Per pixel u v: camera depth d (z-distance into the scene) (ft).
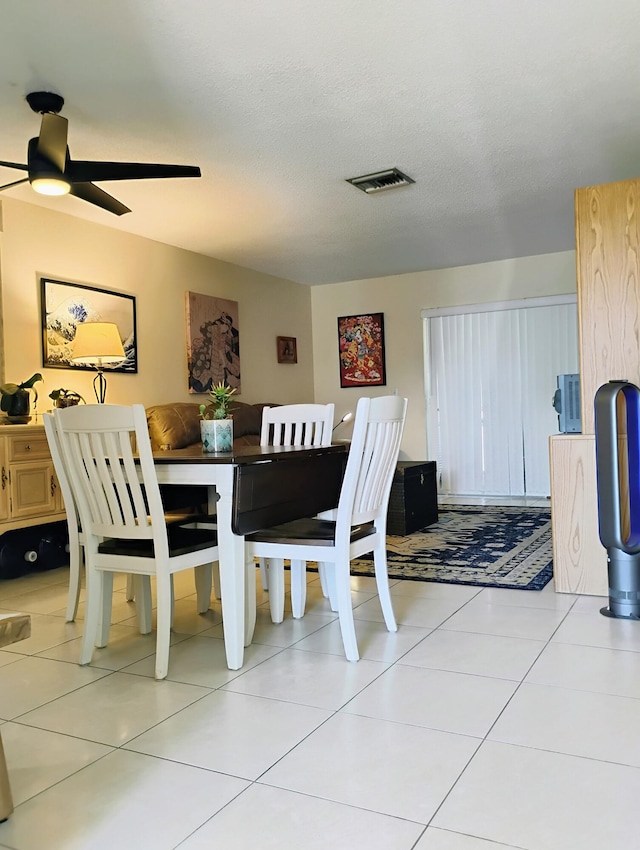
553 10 7.96
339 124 10.89
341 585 7.82
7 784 4.80
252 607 8.46
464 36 8.45
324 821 4.62
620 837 4.34
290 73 9.20
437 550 13.96
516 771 5.19
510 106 10.46
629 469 9.59
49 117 8.52
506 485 21.85
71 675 7.59
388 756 5.49
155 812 4.80
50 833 4.59
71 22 7.78
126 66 8.83
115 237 16.28
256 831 4.53
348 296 24.35
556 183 14.10
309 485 9.09
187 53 8.57
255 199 14.42
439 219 16.51
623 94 10.17
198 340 18.88
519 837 4.37
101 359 14.94
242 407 19.47
